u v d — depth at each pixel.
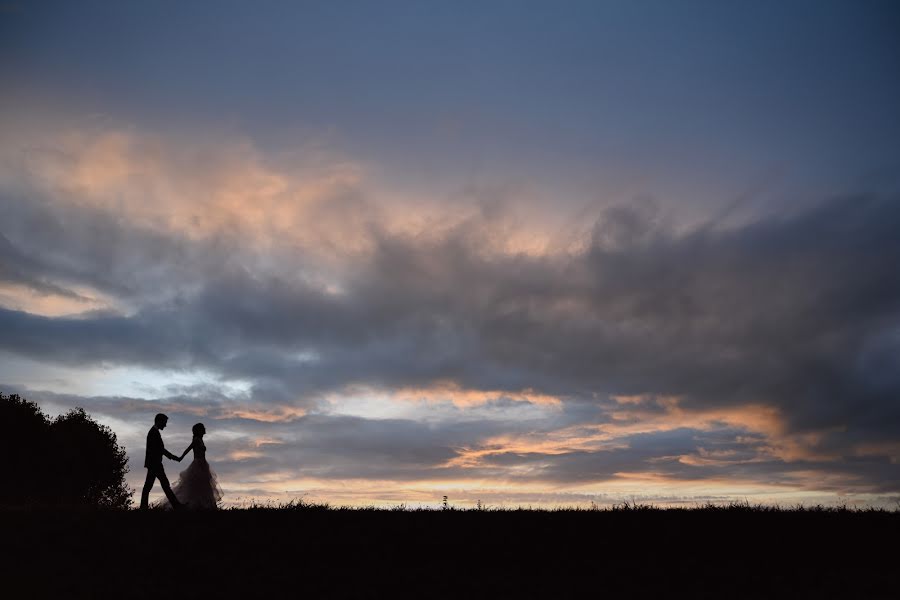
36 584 15.08
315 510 21.38
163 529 19.00
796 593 15.29
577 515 21.55
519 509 22.56
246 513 20.78
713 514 21.84
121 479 50.25
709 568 16.89
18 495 45.62
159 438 22.45
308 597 14.84
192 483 22.75
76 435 48.84
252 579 15.76
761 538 19.28
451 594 15.12
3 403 46.78
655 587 15.59
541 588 15.46
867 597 15.03
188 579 15.73
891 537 19.41
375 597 14.86
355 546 18.09
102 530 18.77
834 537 19.39
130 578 15.62
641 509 22.62
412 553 17.75
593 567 16.89
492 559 17.44
